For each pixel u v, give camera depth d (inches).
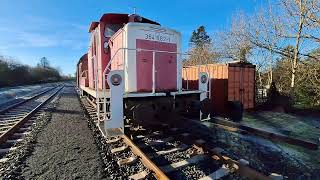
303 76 562.9
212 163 183.6
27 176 162.7
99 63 310.7
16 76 2034.9
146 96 221.9
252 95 499.2
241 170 164.2
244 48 824.9
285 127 351.6
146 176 157.1
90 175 163.6
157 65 254.8
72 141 243.4
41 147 224.4
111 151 204.5
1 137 238.5
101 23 297.9
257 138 265.9
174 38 270.1
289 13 579.2
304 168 184.2
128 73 237.8
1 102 635.5
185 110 257.8
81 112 445.1
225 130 300.4
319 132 320.8
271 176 161.9
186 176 162.2
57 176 162.1
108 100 241.3
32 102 625.9
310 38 539.2
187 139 235.0
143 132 262.5
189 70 506.6
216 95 452.4
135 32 242.4
